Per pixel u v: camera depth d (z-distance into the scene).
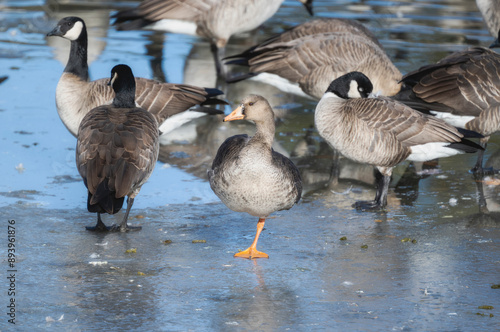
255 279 9.26
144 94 14.16
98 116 10.98
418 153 12.27
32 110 17.27
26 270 9.38
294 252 10.28
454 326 7.88
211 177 10.05
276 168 9.49
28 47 22.47
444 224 11.46
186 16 19.73
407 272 9.51
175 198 12.63
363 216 11.88
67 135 15.91
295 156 15.07
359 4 28.00
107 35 24.11
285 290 8.91
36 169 13.75
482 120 13.38
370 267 9.70
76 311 8.20
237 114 9.62
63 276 9.22
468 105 13.27
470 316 8.14
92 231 10.98
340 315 8.18
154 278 9.23
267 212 9.84
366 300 8.61
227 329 7.80
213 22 19.81
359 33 18.53
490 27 20.38
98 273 9.35
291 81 16.73
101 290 8.81
